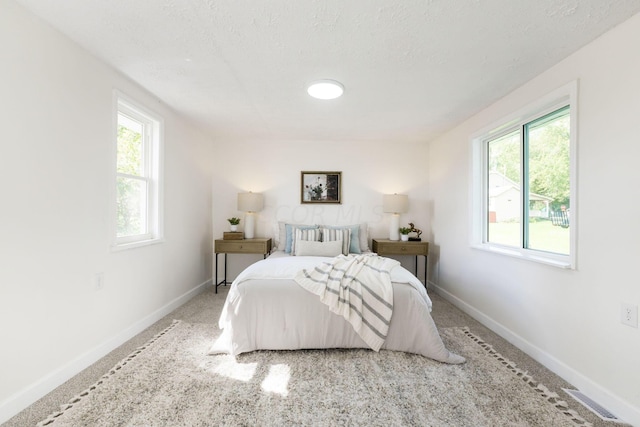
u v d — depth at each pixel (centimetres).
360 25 153
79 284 180
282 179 405
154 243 261
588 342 165
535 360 202
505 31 158
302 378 176
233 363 193
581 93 172
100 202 196
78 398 154
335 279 221
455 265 331
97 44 175
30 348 149
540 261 197
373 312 208
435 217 390
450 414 145
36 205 152
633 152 144
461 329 256
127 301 226
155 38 168
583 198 170
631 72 144
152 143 266
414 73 206
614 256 152
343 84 225
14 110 141
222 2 137
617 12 141
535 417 143
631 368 143
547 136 216
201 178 366
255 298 209
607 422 141
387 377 177
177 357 200
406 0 134
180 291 313
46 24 155
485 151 295
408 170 410
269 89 235
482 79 214
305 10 142
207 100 261
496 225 280
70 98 171
